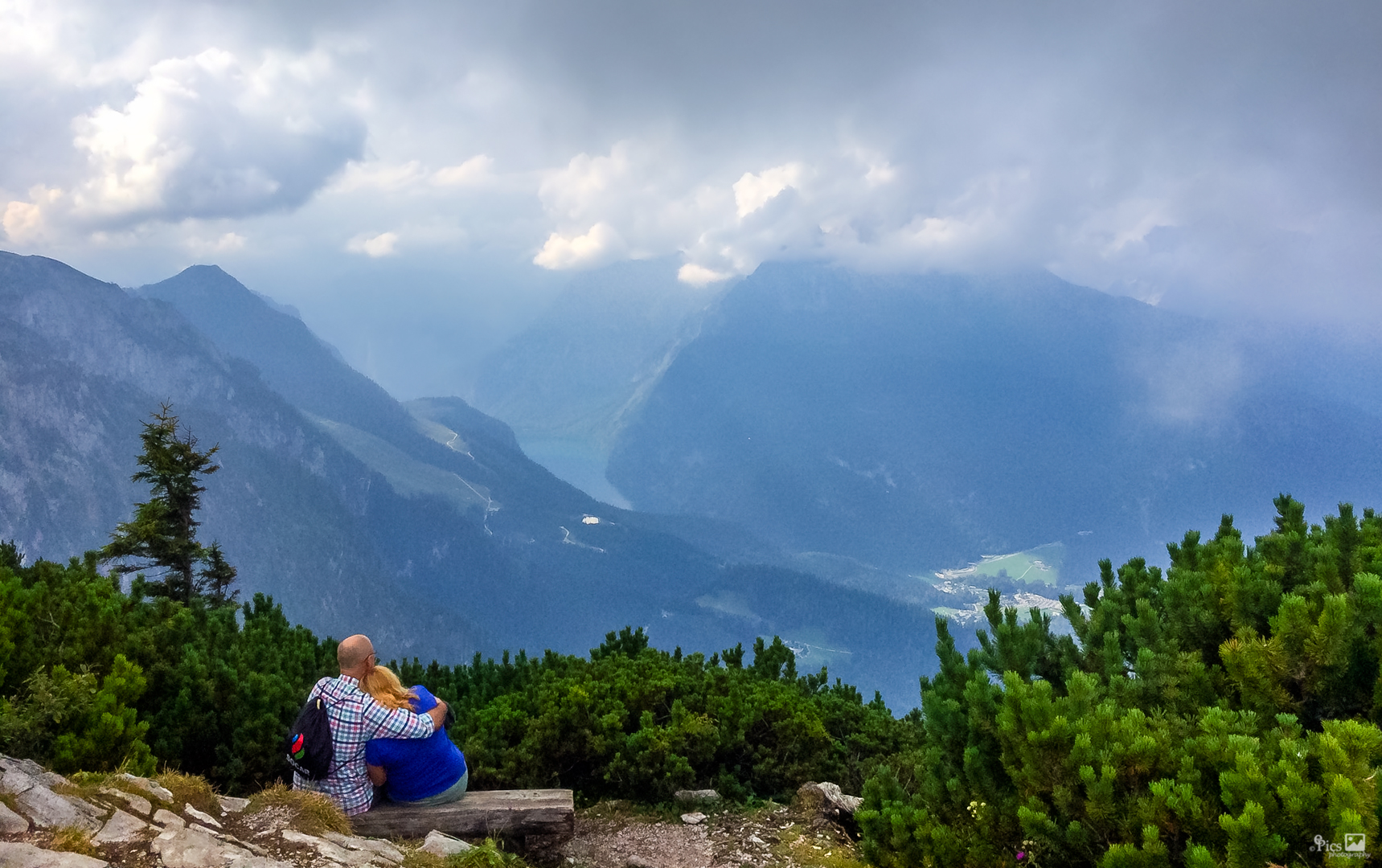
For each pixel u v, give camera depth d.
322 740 5.10
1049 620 5.93
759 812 6.62
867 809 5.64
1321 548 5.54
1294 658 4.70
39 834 3.97
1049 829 4.45
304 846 4.41
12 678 5.77
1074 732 4.52
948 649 5.89
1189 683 4.98
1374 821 3.73
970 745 5.13
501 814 5.34
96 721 5.10
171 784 4.71
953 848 4.87
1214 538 6.32
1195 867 3.88
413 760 5.25
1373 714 4.48
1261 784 3.94
